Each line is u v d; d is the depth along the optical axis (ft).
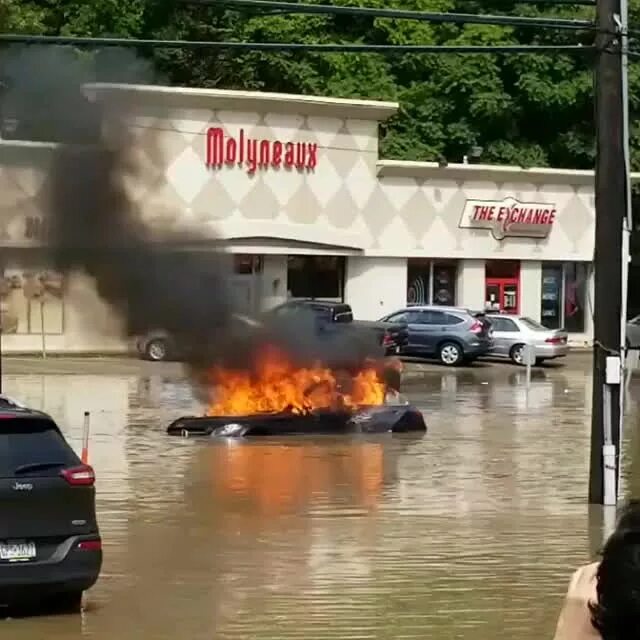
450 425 147.13
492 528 82.07
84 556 56.08
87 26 274.57
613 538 18.98
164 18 288.92
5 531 54.70
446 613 59.36
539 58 313.12
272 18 304.09
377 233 274.36
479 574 68.18
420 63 318.04
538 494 96.94
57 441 57.16
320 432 135.95
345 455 119.03
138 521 82.94
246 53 302.04
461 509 89.40
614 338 90.84
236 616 58.29
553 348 247.09
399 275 277.44
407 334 236.63
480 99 311.27
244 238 258.98
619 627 18.44
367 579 66.64
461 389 196.44
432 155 311.27
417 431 139.74
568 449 125.80
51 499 55.57
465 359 245.65
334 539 77.56
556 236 292.20
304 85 309.01
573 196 293.23
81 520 56.29
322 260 271.08
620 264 89.81
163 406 159.63
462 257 282.97
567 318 297.12
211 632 55.31
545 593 63.77
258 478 103.09
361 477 104.58
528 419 154.10
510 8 317.83
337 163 269.23
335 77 313.12
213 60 300.61
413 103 318.04
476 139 317.63
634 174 299.38
